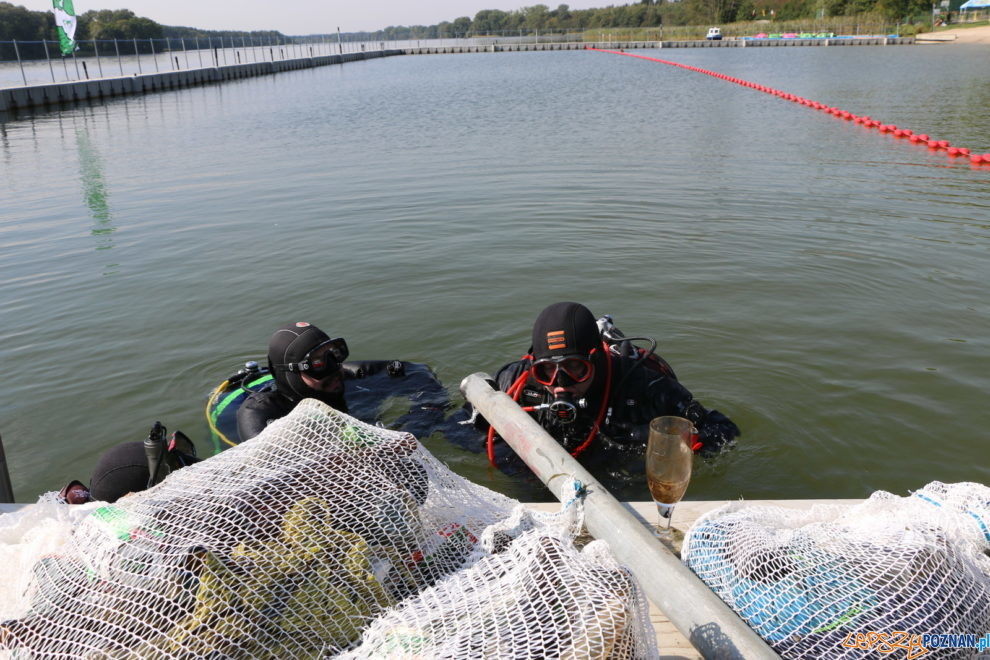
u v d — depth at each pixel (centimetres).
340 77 4094
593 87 2727
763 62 3903
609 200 898
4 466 319
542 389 370
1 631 156
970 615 165
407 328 545
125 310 587
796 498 332
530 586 151
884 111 1769
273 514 169
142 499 178
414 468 199
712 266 655
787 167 1098
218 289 629
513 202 904
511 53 6988
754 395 425
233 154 1356
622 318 544
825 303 562
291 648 153
